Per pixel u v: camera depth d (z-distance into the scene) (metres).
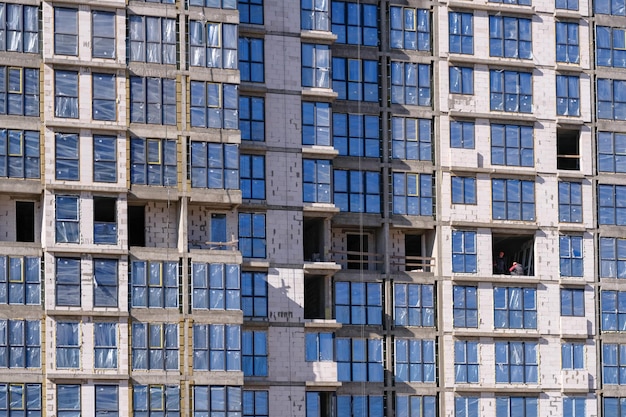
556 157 144.25
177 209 131.75
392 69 142.62
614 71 147.00
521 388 140.62
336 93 138.62
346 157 140.50
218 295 130.62
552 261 143.00
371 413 137.88
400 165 141.38
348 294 138.88
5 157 128.38
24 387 126.19
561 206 143.88
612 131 146.25
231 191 131.75
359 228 140.88
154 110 131.12
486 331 140.62
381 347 138.88
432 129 142.50
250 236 135.12
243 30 137.12
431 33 143.75
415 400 138.88
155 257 129.75
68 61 129.62
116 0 131.25
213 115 132.38
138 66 131.25
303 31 138.75
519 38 145.12
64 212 128.25
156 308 129.25
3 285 127.06
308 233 142.12
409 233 142.25
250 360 133.50
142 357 128.38
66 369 126.94
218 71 133.00
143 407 127.88
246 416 132.88
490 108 143.50
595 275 143.88
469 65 143.75
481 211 142.00
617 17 147.75
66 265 127.88
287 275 135.38
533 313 142.00
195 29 133.12
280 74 137.75
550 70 145.50
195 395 129.00
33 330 127.00
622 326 143.88
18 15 130.00
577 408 141.88
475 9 144.50
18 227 133.75
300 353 134.88
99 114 129.88
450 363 139.75
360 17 142.88
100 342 127.81
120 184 129.50
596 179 145.12
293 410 134.00
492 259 143.38
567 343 142.38
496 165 142.88
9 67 129.25
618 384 143.12
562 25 146.50
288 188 136.50
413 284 140.25
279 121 137.12
